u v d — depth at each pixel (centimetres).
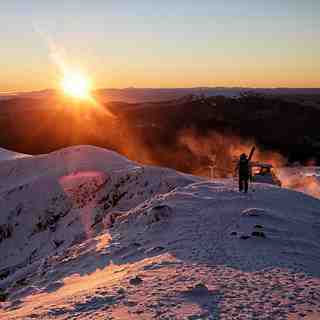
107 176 5722
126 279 1126
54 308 946
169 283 1030
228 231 1666
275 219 1855
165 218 1986
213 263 1223
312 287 972
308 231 1744
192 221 1877
